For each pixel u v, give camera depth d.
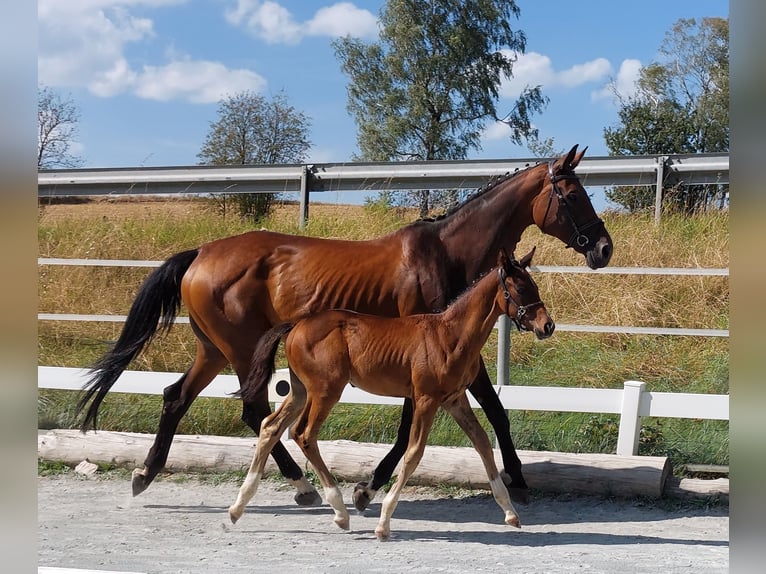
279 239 6.20
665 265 10.22
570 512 5.91
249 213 13.97
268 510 6.02
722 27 25.17
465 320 5.12
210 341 6.27
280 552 4.75
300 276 5.97
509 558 4.58
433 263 5.88
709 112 22.67
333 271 5.93
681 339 9.41
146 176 12.26
